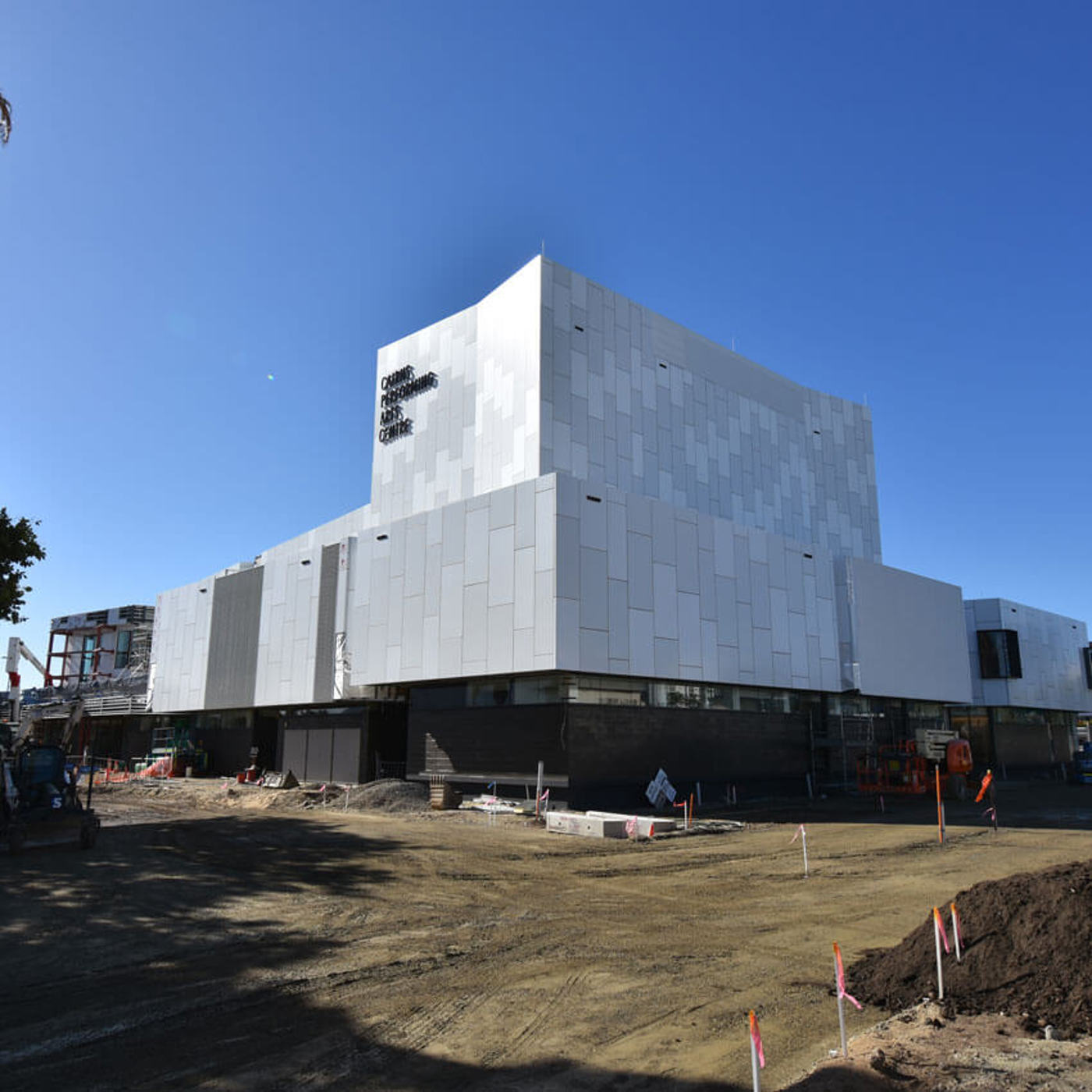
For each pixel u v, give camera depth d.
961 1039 6.82
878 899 13.90
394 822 25.62
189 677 53.03
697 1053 6.96
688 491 40.69
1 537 23.00
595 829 22.28
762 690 36.12
